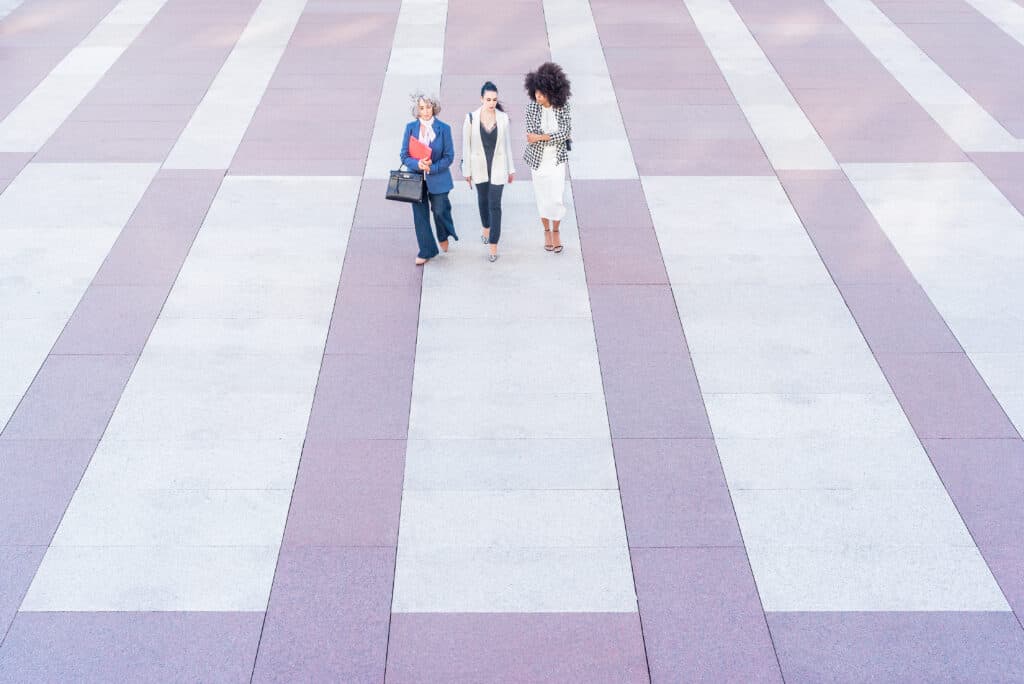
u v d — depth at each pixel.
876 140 11.28
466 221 9.77
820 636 5.69
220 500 6.55
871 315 8.38
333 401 7.40
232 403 7.38
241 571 6.06
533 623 5.77
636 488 6.66
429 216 9.14
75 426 7.15
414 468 6.81
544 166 8.62
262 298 8.55
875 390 7.54
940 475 6.78
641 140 11.27
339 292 8.65
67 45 13.69
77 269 8.90
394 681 5.44
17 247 9.20
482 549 6.22
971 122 11.70
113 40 13.87
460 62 13.22
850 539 6.30
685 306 8.48
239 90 12.39
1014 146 11.15
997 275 8.91
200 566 6.09
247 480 6.71
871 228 9.62
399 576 6.04
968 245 9.35
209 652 5.58
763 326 8.23
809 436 7.10
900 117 11.82
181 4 15.24
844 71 13.07
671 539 6.29
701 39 14.07
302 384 7.57
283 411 7.30
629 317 8.34
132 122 11.56
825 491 6.64
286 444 7.00
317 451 6.95
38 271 8.86
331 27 14.38
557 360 7.85
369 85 12.53
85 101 12.08
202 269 8.94
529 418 7.25
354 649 5.61
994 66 13.25
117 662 5.52
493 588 5.97
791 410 7.33
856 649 5.62
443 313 8.39
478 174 8.65
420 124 8.36
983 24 14.71
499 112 8.32
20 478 6.70
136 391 7.48
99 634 5.67
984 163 10.80
